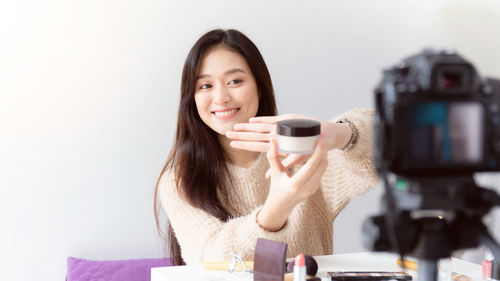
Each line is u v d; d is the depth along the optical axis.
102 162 1.91
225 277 0.89
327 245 1.45
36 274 1.87
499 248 0.58
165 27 1.94
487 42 2.21
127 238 1.93
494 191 0.58
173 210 1.31
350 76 2.16
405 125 0.56
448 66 0.56
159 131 1.95
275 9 2.05
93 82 1.89
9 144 1.83
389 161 0.58
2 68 1.82
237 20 2.01
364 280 0.86
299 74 2.09
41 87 1.85
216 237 1.19
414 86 0.56
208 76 1.31
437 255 0.58
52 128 1.86
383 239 0.60
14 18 1.83
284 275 0.83
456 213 0.60
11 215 1.84
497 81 0.59
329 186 1.41
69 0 1.87
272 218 1.04
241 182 1.38
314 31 2.10
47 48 1.85
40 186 1.86
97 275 1.76
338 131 1.21
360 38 2.16
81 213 1.89
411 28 2.22
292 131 0.88
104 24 1.90
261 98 1.43
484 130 0.57
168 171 1.40
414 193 0.58
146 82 1.93
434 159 0.57
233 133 1.06
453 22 2.23
